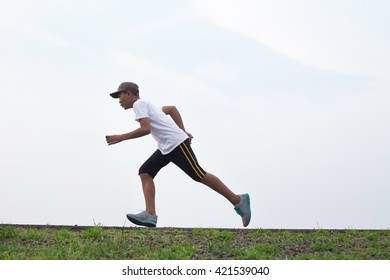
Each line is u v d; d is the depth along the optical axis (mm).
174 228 9930
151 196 9906
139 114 9617
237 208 10109
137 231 9453
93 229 9172
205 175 9852
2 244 8297
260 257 7887
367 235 9805
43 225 9883
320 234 9844
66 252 7953
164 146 9797
